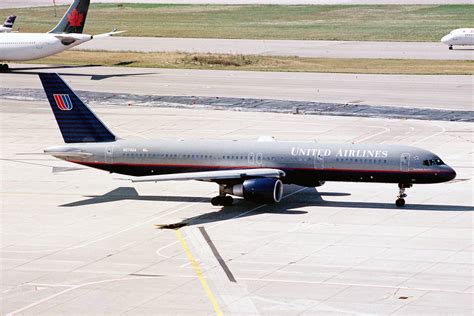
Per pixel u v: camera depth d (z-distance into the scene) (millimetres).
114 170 164500
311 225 145500
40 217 153000
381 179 152625
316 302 110750
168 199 165000
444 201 160000
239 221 148500
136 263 127250
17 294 115062
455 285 116312
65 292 115625
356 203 159375
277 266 125000
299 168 155625
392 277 119688
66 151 164500
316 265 125125
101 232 143375
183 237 139875
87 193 170000
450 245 133625
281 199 162875
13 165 193250
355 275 120688
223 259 128500
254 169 156500
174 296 113688
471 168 184000
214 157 158750
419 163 150625
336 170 154000
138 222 149250
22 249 134500
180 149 160625
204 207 158750
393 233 140125
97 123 165375
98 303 111562
